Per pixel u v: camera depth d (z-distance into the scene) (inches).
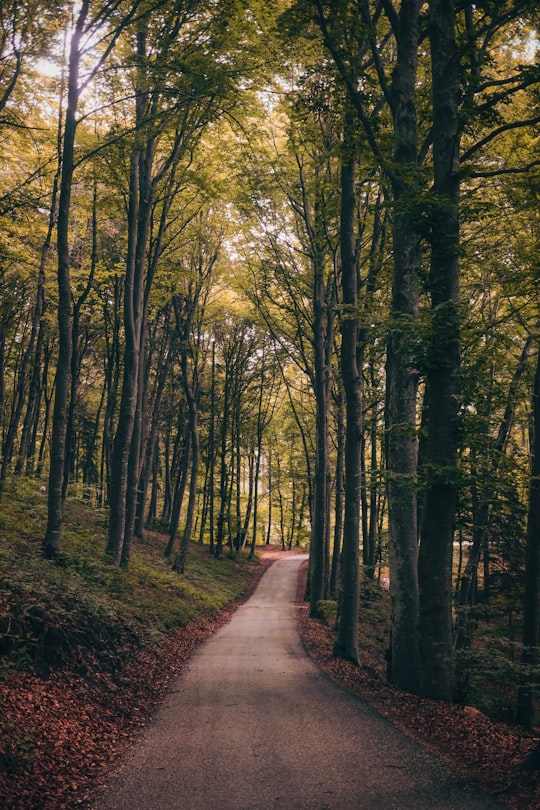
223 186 792.9
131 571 849.5
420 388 849.5
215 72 585.6
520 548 867.4
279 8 543.8
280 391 1860.2
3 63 596.1
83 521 987.9
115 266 966.4
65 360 593.9
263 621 943.7
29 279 945.5
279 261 909.2
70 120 574.2
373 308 668.7
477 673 516.7
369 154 496.1
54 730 304.8
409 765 295.3
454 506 435.5
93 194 803.4
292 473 1681.8
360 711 405.7
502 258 651.5
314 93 544.4
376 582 1065.5
